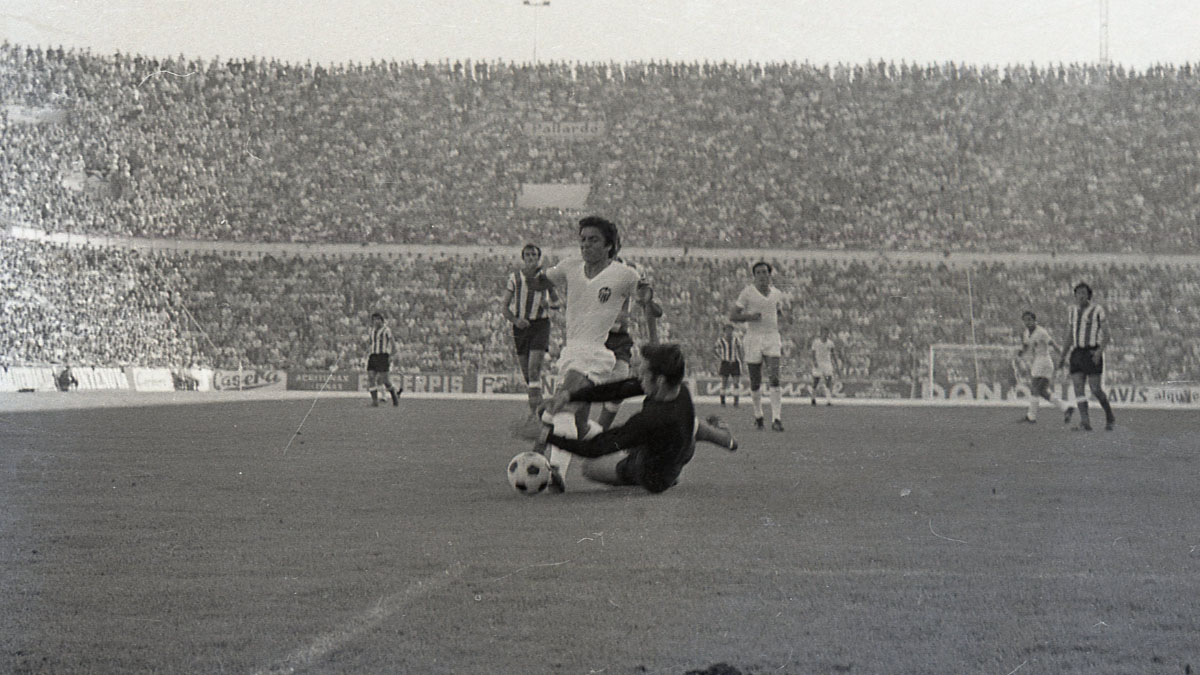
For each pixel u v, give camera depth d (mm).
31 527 5078
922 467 8234
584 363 6781
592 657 3027
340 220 35031
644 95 38469
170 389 28000
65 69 35250
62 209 33250
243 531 4953
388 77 36969
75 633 3229
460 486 6746
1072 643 3211
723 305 31406
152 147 35188
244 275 32312
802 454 9312
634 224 35406
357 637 3193
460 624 3332
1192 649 3160
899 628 3342
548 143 37219
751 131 37656
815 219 35438
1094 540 4887
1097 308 13898
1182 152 36656
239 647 3096
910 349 29969
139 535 4848
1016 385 27547
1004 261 34156
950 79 38312
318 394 24469
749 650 3105
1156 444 10961
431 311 31234
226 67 36406
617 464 6461
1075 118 37406
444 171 36344
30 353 29422
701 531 4973
